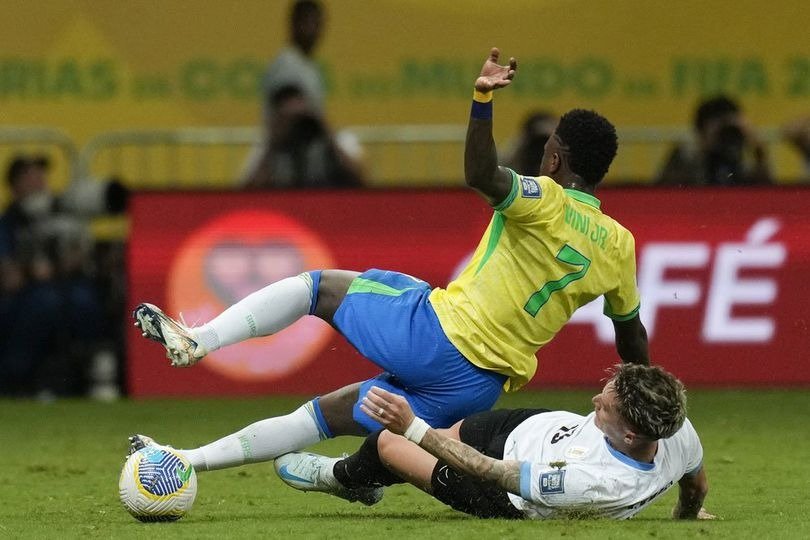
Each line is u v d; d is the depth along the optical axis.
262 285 43.53
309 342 44.25
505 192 22.25
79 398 47.22
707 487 24.20
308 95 50.22
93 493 26.42
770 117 53.91
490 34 53.34
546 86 53.47
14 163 46.84
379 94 53.28
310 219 43.66
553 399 43.06
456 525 20.97
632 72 53.56
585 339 43.75
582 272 22.95
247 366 44.53
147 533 20.78
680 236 43.84
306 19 50.53
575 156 23.30
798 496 25.52
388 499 25.34
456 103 53.44
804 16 53.75
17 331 46.91
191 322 43.56
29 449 34.62
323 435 23.31
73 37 52.25
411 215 43.72
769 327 44.03
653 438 20.34
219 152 50.78
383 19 53.12
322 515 23.00
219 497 25.75
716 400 44.09
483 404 23.00
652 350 43.88
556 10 53.44
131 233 43.62
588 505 20.72
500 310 22.69
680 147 47.59
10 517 23.17
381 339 22.81
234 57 52.78
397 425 21.02
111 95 52.47
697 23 53.59
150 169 50.50
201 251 43.59
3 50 52.00
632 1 53.50
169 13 52.53
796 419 39.69
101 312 47.41
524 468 20.77
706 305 43.94
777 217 43.91
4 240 46.72
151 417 41.12
